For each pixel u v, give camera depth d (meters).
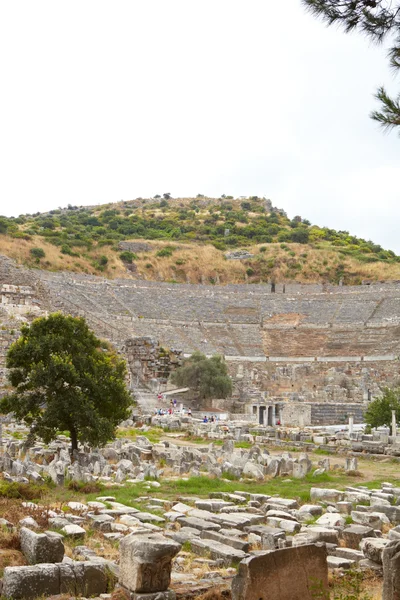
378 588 12.52
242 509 21.08
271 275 165.38
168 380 79.75
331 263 169.12
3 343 68.25
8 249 135.38
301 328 119.94
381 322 116.56
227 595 11.27
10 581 10.42
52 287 113.88
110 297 121.31
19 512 17.88
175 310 124.00
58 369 32.50
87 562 11.63
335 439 46.38
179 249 173.25
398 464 37.34
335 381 85.75
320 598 10.37
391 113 11.86
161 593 10.67
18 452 36.09
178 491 25.41
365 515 19.55
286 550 10.37
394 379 86.75
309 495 25.30
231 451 38.88
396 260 182.12
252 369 95.88
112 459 36.28
